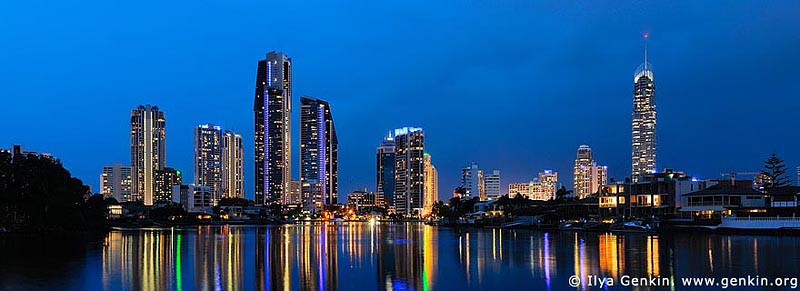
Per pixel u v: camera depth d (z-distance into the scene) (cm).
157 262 7762
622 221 19700
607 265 7256
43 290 5466
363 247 10912
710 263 7350
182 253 9288
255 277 6316
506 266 7300
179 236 16000
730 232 15462
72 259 8144
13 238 13812
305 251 9856
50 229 17112
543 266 7244
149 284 5800
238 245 11519
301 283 5919
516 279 6141
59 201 16662
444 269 7044
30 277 6272
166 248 10444
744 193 17800
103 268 7050
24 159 16525
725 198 17700
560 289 5509
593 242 12100
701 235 14950
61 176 17775
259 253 9369
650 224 18012
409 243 12306
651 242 11862
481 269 7012
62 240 13088
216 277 6300
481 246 11050
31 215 16162
